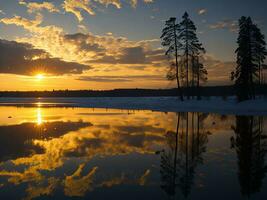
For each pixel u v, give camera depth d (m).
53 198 8.21
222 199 7.91
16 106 65.19
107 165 11.80
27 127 25.33
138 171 10.84
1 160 12.97
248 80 41.88
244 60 42.09
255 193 8.34
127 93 157.62
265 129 21.45
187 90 47.28
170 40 45.94
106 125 25.77
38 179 10.04
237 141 16.80
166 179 9.79
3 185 9.43
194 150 14.42
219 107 39.25
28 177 10.32
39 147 16.03
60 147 15.91
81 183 9.54
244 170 10.66
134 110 45.31
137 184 9.31
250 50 42.75
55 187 9.16
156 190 8.70
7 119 32.88
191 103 44.00
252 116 30.45
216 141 16.88
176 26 45.75
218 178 9.80
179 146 15.56
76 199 8.12
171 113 37.19
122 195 8.34
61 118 33.59
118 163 12.10
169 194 8.35
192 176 10.04
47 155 13.92
